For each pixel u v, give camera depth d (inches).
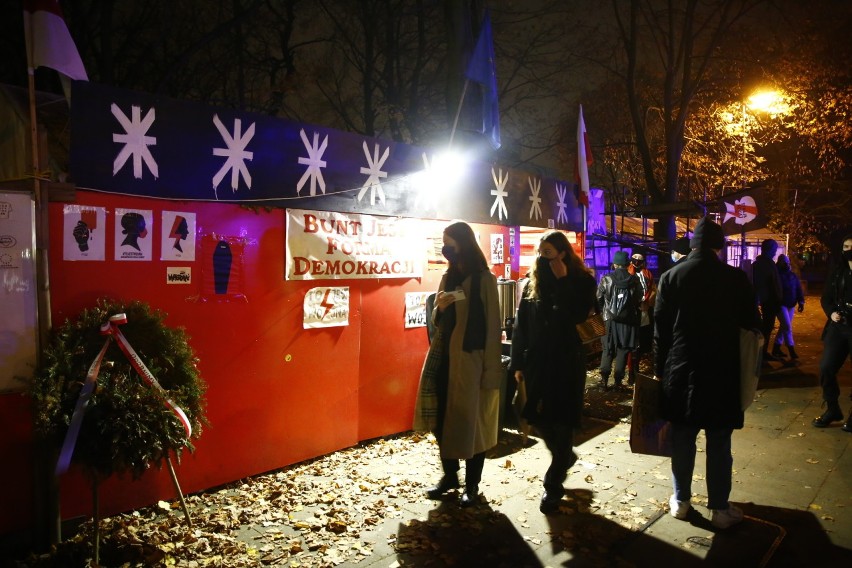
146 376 138.9
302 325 195.9
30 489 140.1
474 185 258.4
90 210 147.9
